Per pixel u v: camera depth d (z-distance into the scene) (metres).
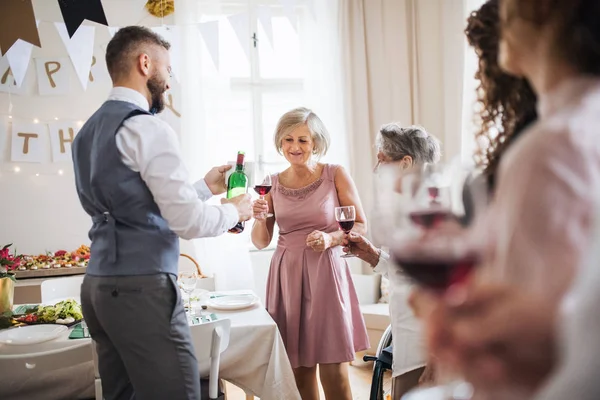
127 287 1.32
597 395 0.41
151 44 1.48
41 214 3.70
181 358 1.36
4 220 3.64
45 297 2.47
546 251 0.41
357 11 4.03
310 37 4.03
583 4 0.49
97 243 1.38
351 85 4.01
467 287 0.47
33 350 1.63
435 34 4.07
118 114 1.38
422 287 0.49
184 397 1.36
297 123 2.13
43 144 3.69
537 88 0.54
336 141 3.99
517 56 0.56
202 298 2.26
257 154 4.04
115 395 1.45
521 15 0.53
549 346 0.41
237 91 4.02
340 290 2.05
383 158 1.64
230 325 1.69
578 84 0.49
